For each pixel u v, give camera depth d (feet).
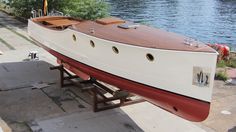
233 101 26.20
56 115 22.76
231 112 24.21
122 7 139.85
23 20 60.03
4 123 21.47
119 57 21.76
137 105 24.76
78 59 25.81
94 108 23.32
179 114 20.59
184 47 19.01
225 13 134.31
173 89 19.54
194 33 98.63
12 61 34.55
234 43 87.40
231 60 40.04
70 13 61.16
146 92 21.31
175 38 21.21
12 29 51.39
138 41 20.95
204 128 21.74
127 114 23.31
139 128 21.42
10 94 26.12
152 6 145.69
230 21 118.01
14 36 46.19
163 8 141.49
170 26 106.63
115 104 23.84
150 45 19.98
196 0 170.71
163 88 20.01
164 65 19.42
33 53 35.63
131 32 23.20
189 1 166.91
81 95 26.35
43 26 30.27
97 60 23.68
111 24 25.91
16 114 22.80
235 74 33.19
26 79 29.48
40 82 28.84
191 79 18.57
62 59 28.40
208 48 18.65
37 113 23.03
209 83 18.04
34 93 26.48
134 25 25.00
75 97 25.94
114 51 21.91
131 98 25.53
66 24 30.48
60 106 24.25
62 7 61.87
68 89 27.53
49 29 29.07
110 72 23.04
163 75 19.70
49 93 26.61
